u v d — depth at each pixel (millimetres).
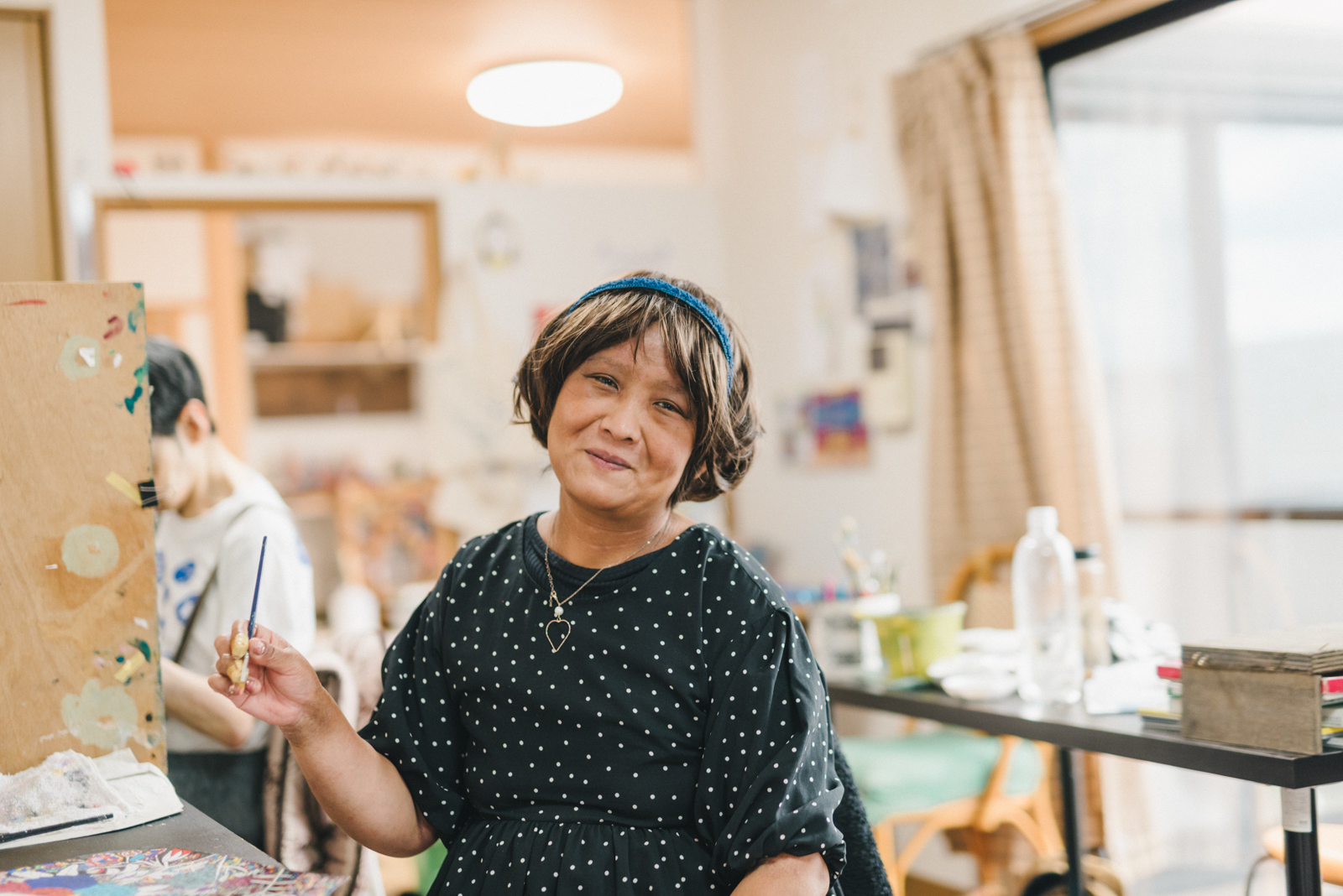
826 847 977
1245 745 1396
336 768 1066
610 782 1040
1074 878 1961
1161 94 2713
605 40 4441
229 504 1688
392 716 1140
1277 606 2582
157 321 5223
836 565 3510
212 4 3900
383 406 5551
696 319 1055
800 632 1067
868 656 2096
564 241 3959
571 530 1104
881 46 3221
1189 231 2691
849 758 2297
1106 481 2621
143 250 5203
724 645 1044
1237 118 2588
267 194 3689
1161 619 2771
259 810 1635
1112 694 1683
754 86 3873
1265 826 2605
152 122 5238
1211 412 2684
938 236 2859
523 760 1071
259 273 5398
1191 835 2682
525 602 1098
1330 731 1343
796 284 3672
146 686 1231
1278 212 2539
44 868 991
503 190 3914
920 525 3145
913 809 2197
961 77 2779
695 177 4262
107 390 1222
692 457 1089
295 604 1672
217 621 1660
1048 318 2662
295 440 5477
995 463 2748
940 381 2865
